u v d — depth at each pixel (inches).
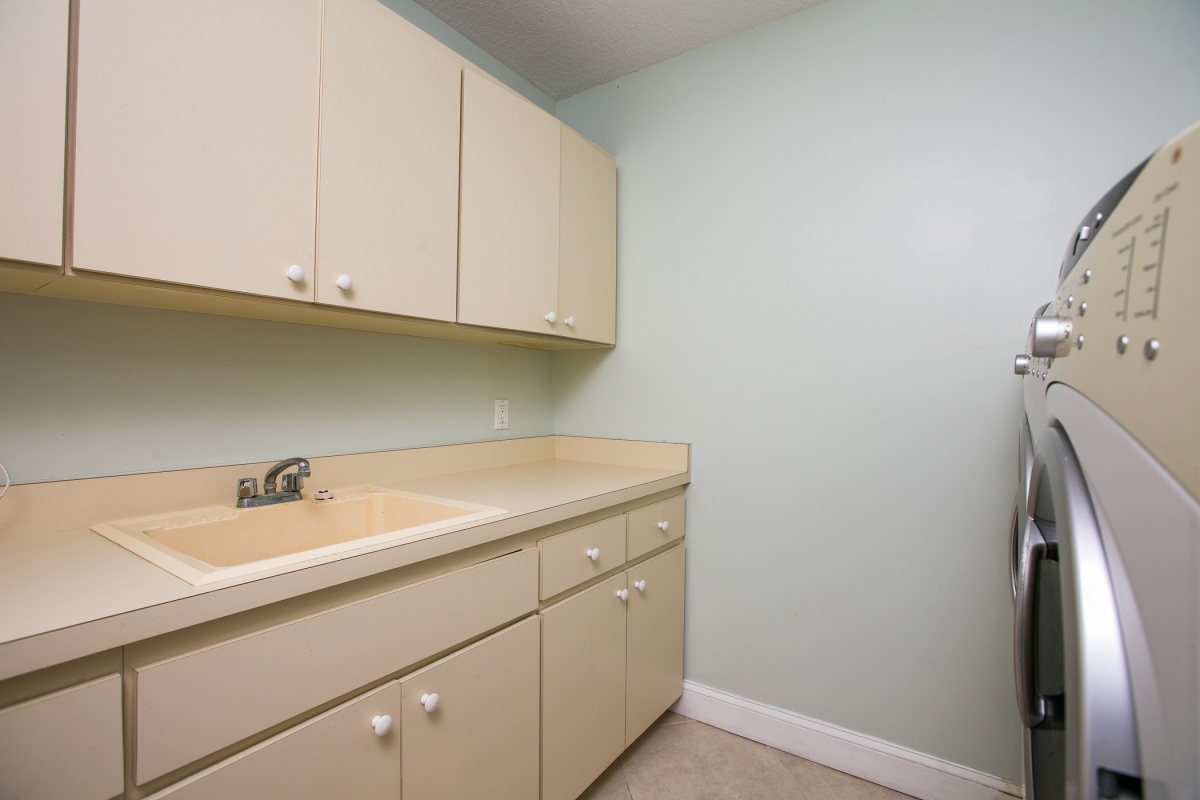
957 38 56.4
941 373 57.2
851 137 62.1
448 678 39.5
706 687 72.2
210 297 38.5
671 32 69.4
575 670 52.5
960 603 56.4
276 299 39.6
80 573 30.0
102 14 31.1
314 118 41.2
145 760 25.1
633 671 61.8
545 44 72.0
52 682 23.2
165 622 25.7
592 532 55.2
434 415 68.2
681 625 72.2
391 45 46.8
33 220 29.0
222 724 27.6
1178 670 10.5
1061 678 19.4
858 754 61.1
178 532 41.3
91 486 40.4
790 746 65.3
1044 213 52.4
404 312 47.8
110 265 31.6
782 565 66.4
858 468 61.7
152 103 33.1
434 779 38.5
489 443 74.0
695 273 72.7
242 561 45.3
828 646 63.6
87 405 41.1
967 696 56.1
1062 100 51.6
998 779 54.6
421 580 38.4
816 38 64.4
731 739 68.3
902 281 59.2
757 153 68.2
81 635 23.3
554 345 77.8
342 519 52.8
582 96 83.6
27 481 38.4
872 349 60.8
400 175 47.4
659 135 75.8
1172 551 10.8
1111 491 13.6
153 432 44.4
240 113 37.0
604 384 81.0
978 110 55.4
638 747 66.7
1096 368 15.5
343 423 58.2
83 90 30.5
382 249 46.0
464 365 72.2
